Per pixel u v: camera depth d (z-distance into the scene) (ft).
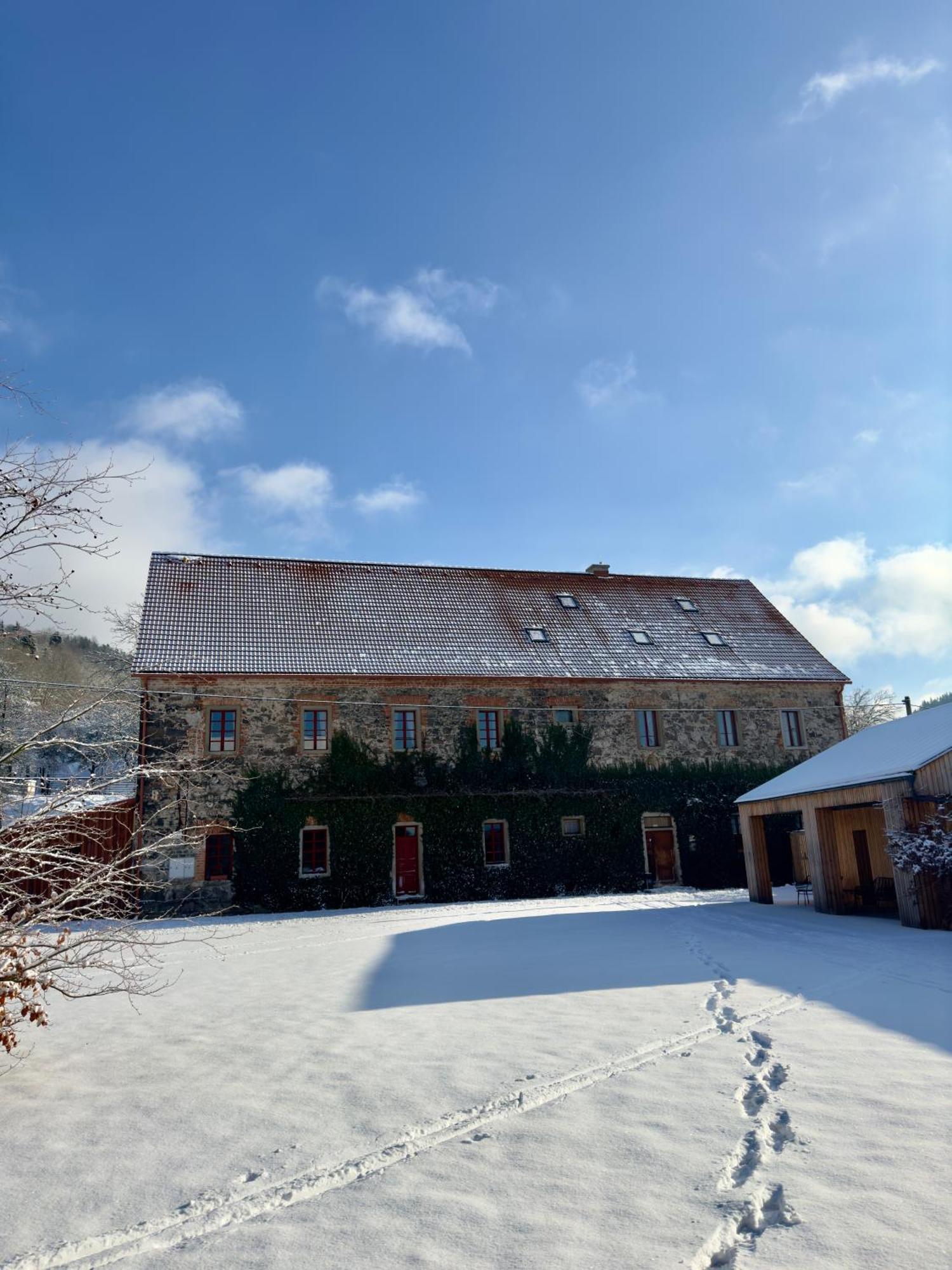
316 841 76.89
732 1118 16.12
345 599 89.04
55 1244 12.42
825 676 94.43
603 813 84.02
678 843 85.97
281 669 77.46
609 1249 11.55
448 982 32.78
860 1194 12.71
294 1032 25.38
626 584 104.68
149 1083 20.58
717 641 96.84
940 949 36.83
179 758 27.25
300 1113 17.72
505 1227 12.32
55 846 22.45
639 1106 17.04
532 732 84.07
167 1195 14.02
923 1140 14.49
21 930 20.51
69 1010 31.07
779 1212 12.39
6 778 20.31
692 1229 11.95
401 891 77.87
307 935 53.31
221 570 88.17
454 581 97.35
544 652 88.43
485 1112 17.20
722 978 31.30
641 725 88.53
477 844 79.82
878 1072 18.48
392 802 78.33
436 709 81.82
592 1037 22.80
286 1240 12.29
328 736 78.59
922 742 49.62
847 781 50.49
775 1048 20.83
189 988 35.37
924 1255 10.93
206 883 72.13
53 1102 19.22
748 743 90.63
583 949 40.45
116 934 21.80
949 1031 21.95
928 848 43.70
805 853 80.48
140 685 75.41
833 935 43.47
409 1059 21.45
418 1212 12.95
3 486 19.25
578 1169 14.16
